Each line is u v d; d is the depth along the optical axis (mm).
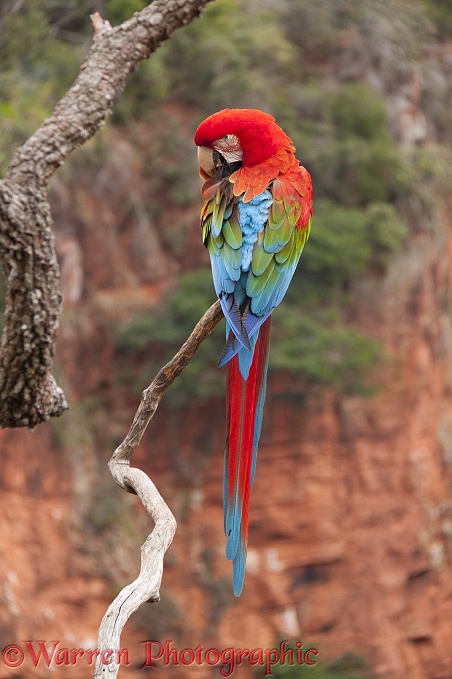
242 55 19203
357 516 18875
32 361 4355
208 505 18344
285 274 4309
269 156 4535
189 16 4547
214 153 4605
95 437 17594
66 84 16219
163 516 3496
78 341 17422
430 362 20234
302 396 18547
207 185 4516
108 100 4430
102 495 17172
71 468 16984
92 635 16312
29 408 4531
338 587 18562
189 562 17969
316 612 18297
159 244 18516
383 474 19141
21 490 16469
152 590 3215
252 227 4305
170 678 17078
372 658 18547
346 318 19250
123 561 16891
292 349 18234
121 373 17922
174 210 18734
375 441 19125
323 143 19516
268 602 18047
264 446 18500
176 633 17297
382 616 18812
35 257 4180
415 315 19969
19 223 4121
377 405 19109
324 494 18641
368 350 18609
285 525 18438
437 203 20922
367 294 19375
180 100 19156
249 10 19781
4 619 15656
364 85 20281
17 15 16172
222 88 18906
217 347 17984
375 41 20578
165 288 18297
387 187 19953
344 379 18797
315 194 19547
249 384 3889
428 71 21828
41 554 16344
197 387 17969
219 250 4289
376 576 18844
